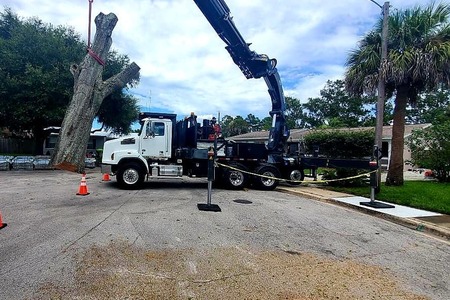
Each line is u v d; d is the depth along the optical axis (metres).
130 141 11.00
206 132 11.73
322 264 4.32
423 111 38.31
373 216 7.66
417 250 5.14
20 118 18.08
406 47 10.58
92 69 15.40
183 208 7.55
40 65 18.78
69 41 21.70
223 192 10.72
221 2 10.10
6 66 18.08
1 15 21.66
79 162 15.35
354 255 4.76
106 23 15.87
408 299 3.41
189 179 14.59
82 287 3.30
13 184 11.16
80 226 5.58
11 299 3.00
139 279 3.56
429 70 9.99
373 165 8.48
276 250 4.80
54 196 8.71
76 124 15.17
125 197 8.91
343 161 11.37
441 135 14.52
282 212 7.60
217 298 3.21
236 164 11.61
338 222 6.85
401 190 10.67
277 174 11.81
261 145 12.33
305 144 21.56
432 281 3.92
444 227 6.30
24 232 5.15
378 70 10.64
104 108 23.09
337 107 45.09
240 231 5.74
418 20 10.41
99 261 4.01
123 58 22.41
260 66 11.78
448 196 9.59
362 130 20.66
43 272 3.62
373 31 11.34
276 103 12.66
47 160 17.16
